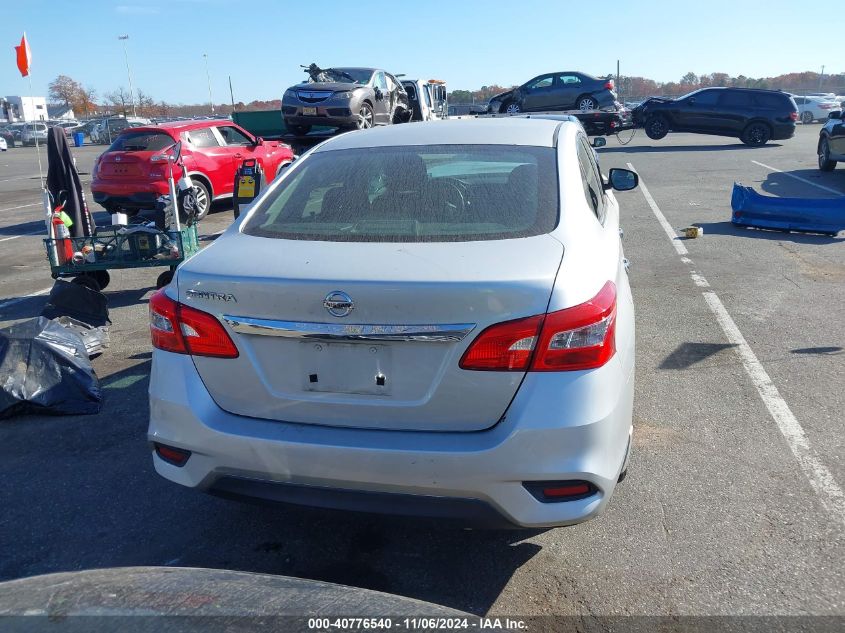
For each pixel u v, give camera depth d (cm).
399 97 1770
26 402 465
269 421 271
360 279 251
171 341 283
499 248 271
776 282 724
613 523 328
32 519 350
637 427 421
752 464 376
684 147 2275
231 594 166
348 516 264
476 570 301
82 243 732
